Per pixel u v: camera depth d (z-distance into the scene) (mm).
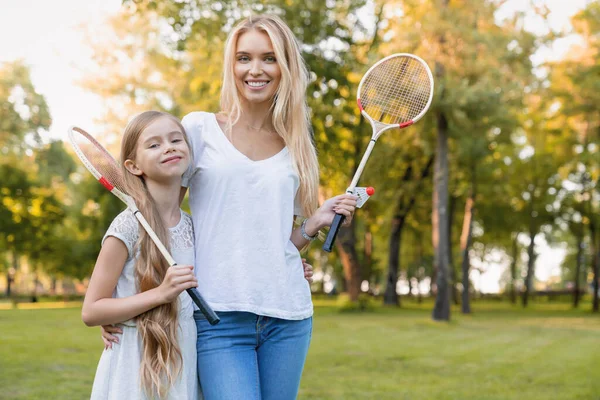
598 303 35406
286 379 3012
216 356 2885
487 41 18219
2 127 31766
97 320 2754
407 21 20703
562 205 36688
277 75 3090
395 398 7621
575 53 29000
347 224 3303
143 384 2752
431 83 3605
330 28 20859
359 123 24625
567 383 8914
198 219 3004
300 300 3045
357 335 15867
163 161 2875
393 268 34062
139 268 2826
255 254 2938
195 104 23750
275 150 3137
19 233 34031
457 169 28359
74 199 35062
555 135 32875
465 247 31406
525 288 40000
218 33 17641
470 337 15984
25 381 7934
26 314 22547
